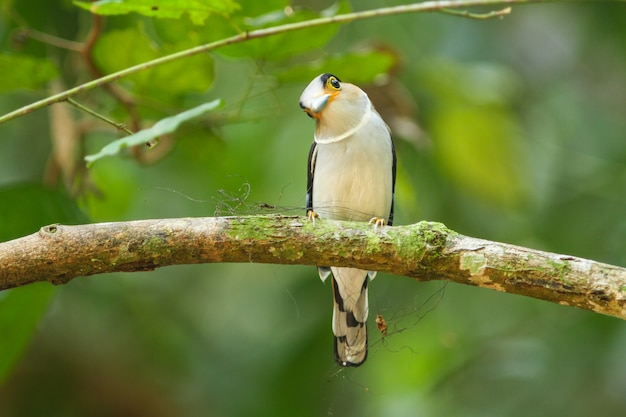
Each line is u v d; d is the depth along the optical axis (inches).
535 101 465.1
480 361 421.4
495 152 425.1
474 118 424.2
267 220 234.2
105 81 249.8
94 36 316.2
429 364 428.8
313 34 305.7
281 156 450.6
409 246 231.1
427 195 433.1
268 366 437.7
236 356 449.7
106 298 448.5
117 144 250.5
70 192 350.9
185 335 459.2
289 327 442.6
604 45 459.5
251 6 313.1
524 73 467.5
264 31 258.4
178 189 444.5
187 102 367.6
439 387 418.9
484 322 433.4
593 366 401.1
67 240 227.0
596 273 221.8
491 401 408.2
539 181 443.5
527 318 432.1
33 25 373.1
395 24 439.2
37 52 366.6
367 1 443.2
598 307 221.8
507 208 430.9
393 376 432.5
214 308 467.2
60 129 351.9
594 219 433.1
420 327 431.8
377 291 426.6
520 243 433.4
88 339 448.8
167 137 356.8
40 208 314.0
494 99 427.2
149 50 318.0
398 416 419.8
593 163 449.7
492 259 227.6
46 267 227.6
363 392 427.8
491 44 454.0
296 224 234.2
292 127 451.8
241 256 234.4
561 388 400.5
